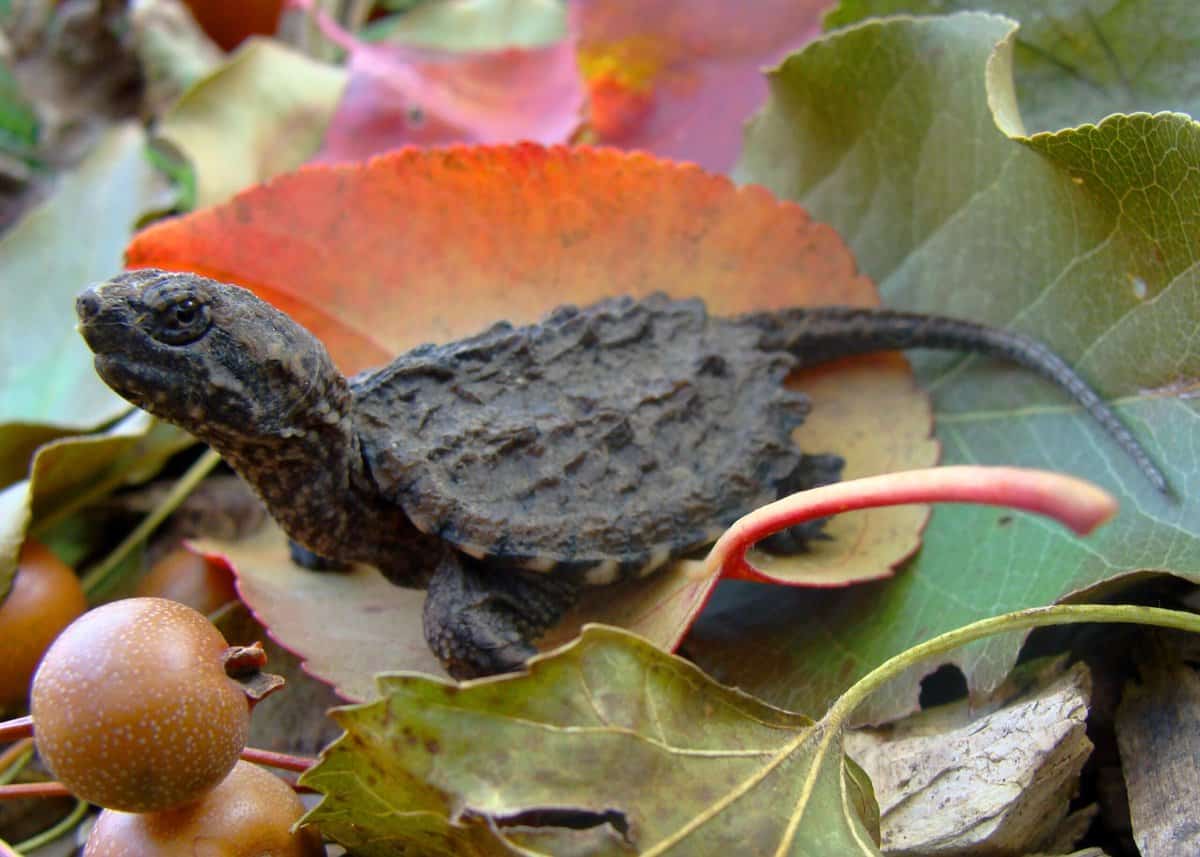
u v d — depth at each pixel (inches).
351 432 5.4
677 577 5.4
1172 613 4.9
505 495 5.3
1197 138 5.1
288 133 6.9
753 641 5.6
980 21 5.7
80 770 4.7
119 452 6.0
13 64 7.8
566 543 5.3
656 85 6.7
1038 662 5.4
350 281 5.9
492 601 5.4
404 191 5.8
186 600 5.8
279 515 5.5
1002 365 5.9
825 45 6.0
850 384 6.0
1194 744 5.2
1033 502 4.5
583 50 6.7
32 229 6.8
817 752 4.9
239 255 5.8
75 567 6.3
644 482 5.4
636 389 5.6
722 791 4.8
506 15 7.4
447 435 5.4
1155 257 5.4
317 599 5.7
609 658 4.9
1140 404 5.6
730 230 5.9
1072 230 5.6
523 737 4.8
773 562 5.5
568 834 4.8
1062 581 5.3
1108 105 5.9
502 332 5.6
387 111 6.8
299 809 5.0
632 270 6.0
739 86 6.6
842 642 5.5
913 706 5.3
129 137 6.9
